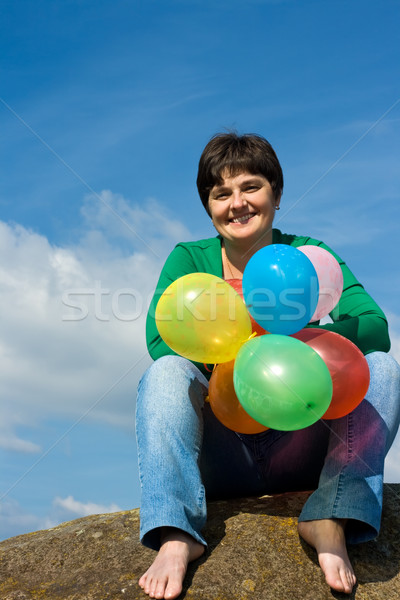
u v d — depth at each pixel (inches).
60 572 90.8
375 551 86.3
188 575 80.6
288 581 80.6
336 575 77.8
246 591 78.8
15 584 89.4
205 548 84.6
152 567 79.8
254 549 85.2
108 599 80.7
